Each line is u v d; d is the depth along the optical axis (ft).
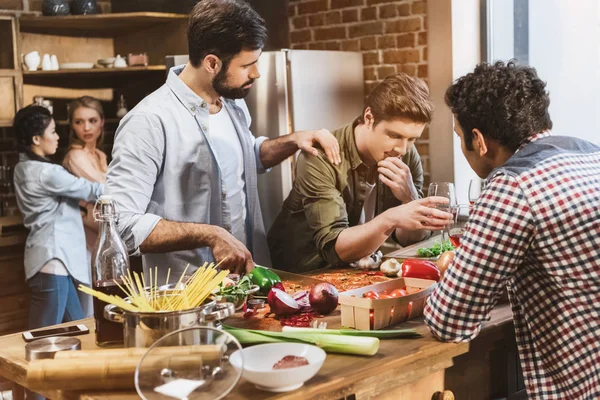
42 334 6.19
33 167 13.55
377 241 8.02
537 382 5.82
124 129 8.21
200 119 8.50
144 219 7.71
